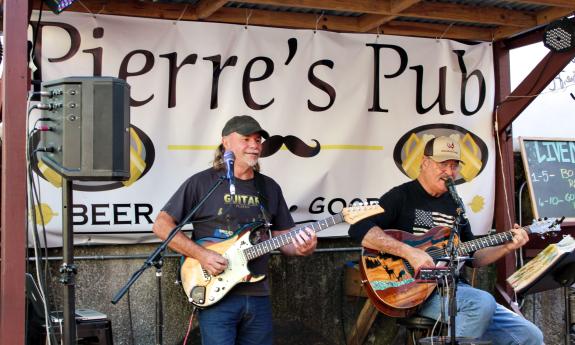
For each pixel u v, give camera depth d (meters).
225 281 4.24
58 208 4.94
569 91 6.52
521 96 5.74
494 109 5.95
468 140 5.86
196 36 5.22
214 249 4.29
